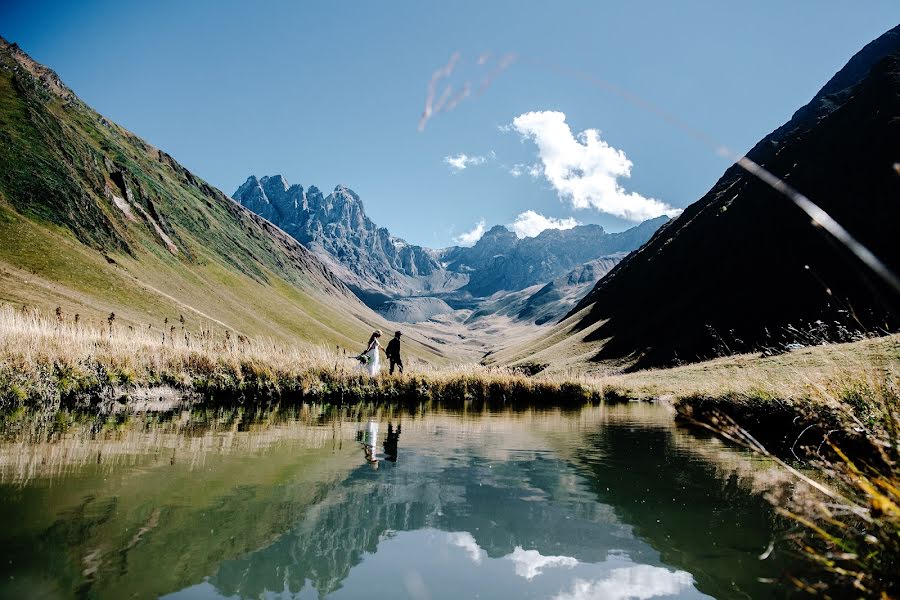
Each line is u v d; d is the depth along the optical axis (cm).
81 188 11525
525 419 1289
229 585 313
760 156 13488
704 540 411
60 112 15438
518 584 326
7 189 9631
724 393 1231
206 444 751
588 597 307
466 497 523
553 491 551
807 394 786
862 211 6969
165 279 12019
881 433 450
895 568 296
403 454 730
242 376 1577
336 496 508
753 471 657
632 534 426
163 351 1636
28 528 389
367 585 321
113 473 559
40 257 8338
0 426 847
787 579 340
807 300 6500
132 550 358
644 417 1432
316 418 1130
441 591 313
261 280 18525
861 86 9119
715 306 8350
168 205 17025
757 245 8838
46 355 1265
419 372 1986
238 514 443
